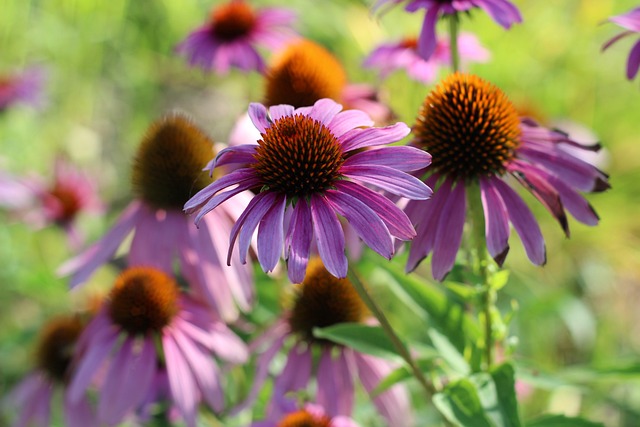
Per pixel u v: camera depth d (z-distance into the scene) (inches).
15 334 29.3
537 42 42.3
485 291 18.5
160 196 22.1
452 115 18.5
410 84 32.7
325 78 22.6
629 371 19.3
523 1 43.9
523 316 28.0
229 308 21.5
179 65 44.4
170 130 22.2
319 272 21.5
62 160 32.4
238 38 27.1
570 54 42.0
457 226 18.1
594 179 18.4
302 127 17.0
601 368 19.6
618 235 35.3
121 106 42.9
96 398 24.7
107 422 21.1
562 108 40.2
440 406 17.5
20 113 37.0
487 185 18.4
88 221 32.9
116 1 44.1
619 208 36.5
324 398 21.0
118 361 21.5
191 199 16.6
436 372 19.7
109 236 22.5
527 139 19.0
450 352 19.1
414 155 16.6
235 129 21.3
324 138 16.9
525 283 30.6
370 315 21.8
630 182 37.2
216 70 26.9
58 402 26.7
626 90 41.1
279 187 16.8
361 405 23.0
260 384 21.0
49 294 31.4
